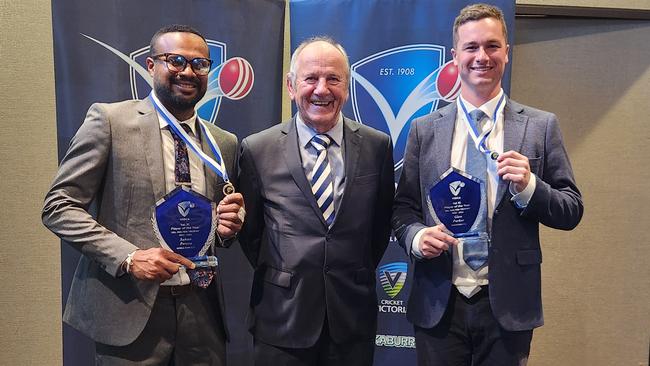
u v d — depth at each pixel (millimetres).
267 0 2609
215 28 2541
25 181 2713
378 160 1906
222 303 1799
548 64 2949
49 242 2756
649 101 2980
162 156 1680
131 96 2453
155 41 1716
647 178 3008
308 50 1785
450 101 2586
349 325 1786
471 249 1706
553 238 3023
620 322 3074
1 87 2662
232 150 1930
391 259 2654
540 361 3061
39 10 2664
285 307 1771
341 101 1800
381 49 2602
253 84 2623
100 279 1672
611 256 3041
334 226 1771
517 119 1755
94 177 1643
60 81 2391
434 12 2559
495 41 1691
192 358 1702
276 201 1808
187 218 1646
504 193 1692
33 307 2775
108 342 1636
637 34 2941
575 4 2850
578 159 2996
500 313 1661
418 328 1812
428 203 1755
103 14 2404
